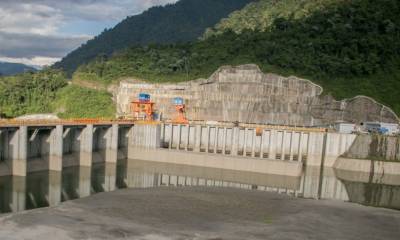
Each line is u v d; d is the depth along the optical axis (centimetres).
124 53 15200
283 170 8350
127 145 9612
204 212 4397
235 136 9606
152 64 13525
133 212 4216
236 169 8638
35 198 5603
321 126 10638
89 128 8012
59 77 13362
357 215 4588
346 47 12338
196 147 9956
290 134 9419
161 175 8019
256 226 3959
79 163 8125
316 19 14038
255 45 13562
